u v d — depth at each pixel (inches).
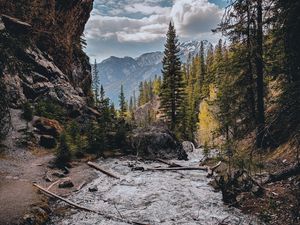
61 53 1859.0
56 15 1833.2
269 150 838.5
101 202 669.3
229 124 1053.8
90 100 1978.3
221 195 698.2
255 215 551.8
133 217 588.7
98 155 1099.3
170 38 1931.6
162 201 671.8
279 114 464.4
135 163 1064.2
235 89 1055.6
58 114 1336.1
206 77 3289.9
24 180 748.6
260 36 903.7
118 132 1239.5
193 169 986.1
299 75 445.4
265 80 1030.4
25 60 1454.2
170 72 1932.8
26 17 1617.9
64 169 886.4
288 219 502.0
